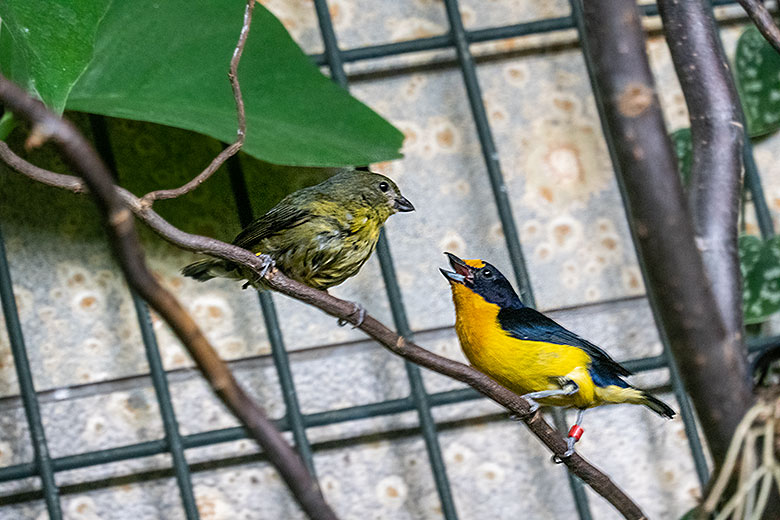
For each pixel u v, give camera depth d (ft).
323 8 14.02
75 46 6.36
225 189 12.57
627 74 3.48
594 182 14.75
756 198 14.51
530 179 14.65
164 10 10.45
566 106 14.92
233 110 10.45
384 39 14.80
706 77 5.79
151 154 13.28
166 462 13.53
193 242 6.11
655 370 14.24
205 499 13.48
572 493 13.96
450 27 14.25
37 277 13.64
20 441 13.24
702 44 5.85
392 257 14.24
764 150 15.15
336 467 13.82
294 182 11.89
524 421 7.26
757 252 13.75
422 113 14.70
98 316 13.69
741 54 14.73
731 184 5.53
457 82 14.87
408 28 14.87
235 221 12.54
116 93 10.41
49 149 13.82
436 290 14.23
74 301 13.66
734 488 4.45
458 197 14.51
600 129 14.89
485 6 14.99
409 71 14.80
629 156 3.50
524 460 14.11
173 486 13.51
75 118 13.41
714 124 5.71
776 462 4.34
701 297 3.56
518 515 13.94
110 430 13.44
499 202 13.66
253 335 13.80
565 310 14.37
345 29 14.75
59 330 13.56
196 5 10.55
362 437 13.94
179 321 2.95
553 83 14.97
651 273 3.58
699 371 3.66
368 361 14.06
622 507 7.32
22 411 13.32
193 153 13.29
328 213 9.42
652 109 3.49
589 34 3.55
